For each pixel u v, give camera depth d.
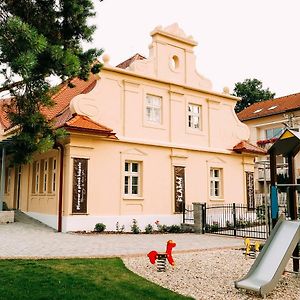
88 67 8.14
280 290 6.85
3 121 22.06
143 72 18.92
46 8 7.39
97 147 16.66
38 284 6.52
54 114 18.75
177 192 19.17
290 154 9.07
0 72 6.62
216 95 22.03
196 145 20.58
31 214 19.52
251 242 13.38
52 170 17.72
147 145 18.44
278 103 34.41
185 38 20.86
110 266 8.28
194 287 6.89
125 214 17.20
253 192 22.72
